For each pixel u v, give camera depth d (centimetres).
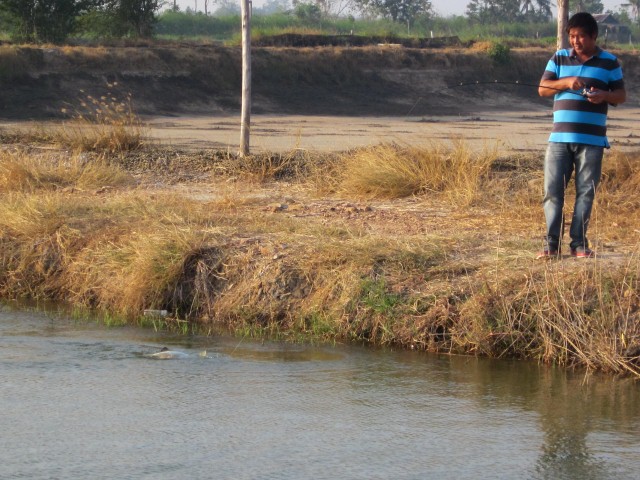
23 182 1359
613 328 731
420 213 1144
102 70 3831
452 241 924
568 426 607
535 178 1293
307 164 1441
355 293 838
